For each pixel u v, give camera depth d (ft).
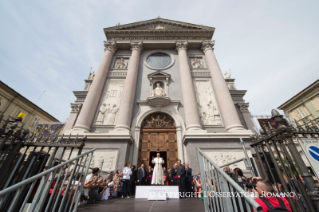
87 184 16.28
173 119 39.45
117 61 51.47
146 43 53.88
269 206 7.91
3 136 10.25
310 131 10.76
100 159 30.99
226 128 36.24
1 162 10.40
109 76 47.16
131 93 41.22
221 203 8.79
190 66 50.44
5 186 9.49
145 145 36.63
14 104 70.64
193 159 31.12
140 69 49.55
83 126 35.12
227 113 37.35
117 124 35.88
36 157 11.05
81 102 47.01
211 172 10.52
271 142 12.21
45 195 7.83
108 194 21.38
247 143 32.35
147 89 44.83
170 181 28.45
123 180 23.70
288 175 10.12
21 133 11.60
